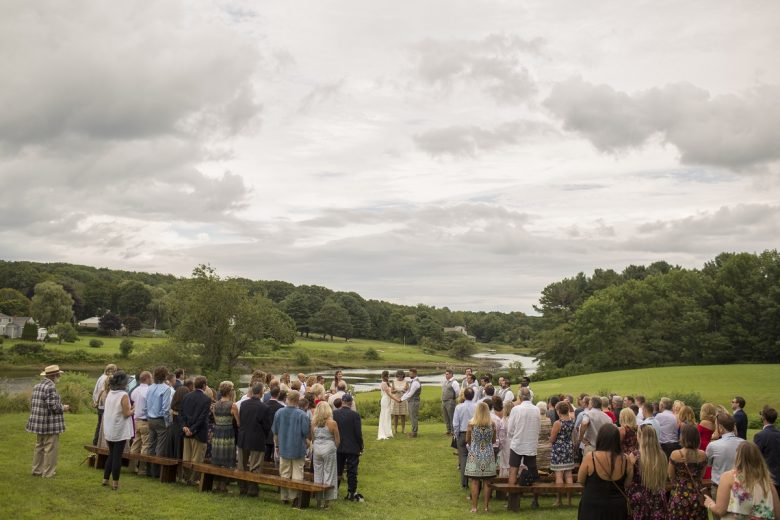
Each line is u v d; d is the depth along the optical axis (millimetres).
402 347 164375
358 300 194750
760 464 6438
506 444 13094
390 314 195875
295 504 11078
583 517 7387
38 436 12070
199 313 59125
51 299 130500
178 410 12547
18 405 22641
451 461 16375
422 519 10859
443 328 195750
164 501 10836
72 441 16328
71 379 31531
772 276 81562
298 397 11672
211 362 60219
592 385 53188
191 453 12336
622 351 84688
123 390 11500
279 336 65062
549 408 14977
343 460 12133
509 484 11680
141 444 13102
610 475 7293
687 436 7496
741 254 85688
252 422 11719
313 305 173500
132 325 144125
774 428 9164
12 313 138500
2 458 13578
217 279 61188
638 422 12742
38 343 89062
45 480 11719
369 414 29781
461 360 146000
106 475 11539
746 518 6410
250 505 10914
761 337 80125
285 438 11289
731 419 8688
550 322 115875
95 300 161000
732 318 82375
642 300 88625
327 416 11430
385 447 18250
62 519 9430
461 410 13664
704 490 7457
